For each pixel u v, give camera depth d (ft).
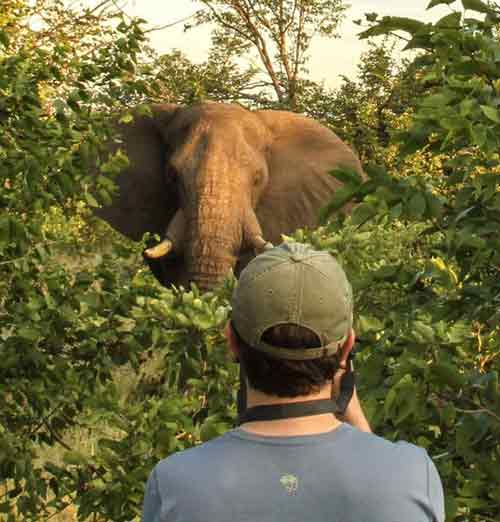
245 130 39.83
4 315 20.43
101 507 17.44
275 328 7.70
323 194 40.63
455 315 13.46
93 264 20.77
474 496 12.55
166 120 41.22
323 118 67.21
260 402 7.82
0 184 21.08
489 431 12.76
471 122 12.69
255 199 39.42
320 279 7.76
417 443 13.41
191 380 16.53
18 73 21.39
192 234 37.19
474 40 12.99
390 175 13.38
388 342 13.94
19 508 19.65
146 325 17.46
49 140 21.11
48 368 20.15
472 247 13.29
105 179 21.88
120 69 22.35
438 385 12.56
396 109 59.88
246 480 7.48
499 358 13.88
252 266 7.93
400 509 7.41
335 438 7.64
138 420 16.96
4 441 19.58
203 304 16.57
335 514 7.38
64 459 17.65
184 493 7.48
